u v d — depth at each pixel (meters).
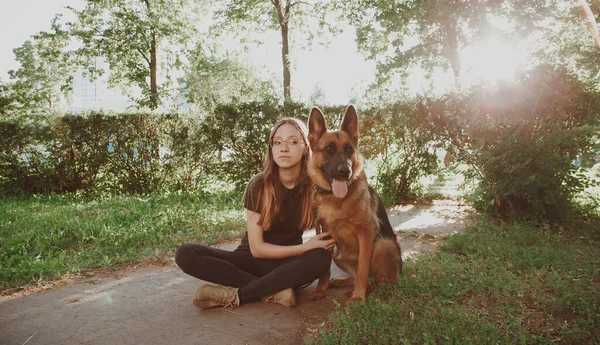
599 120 5.26
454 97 6.41
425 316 2.54
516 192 5.35
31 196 8.49
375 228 3.13
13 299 3.29
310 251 2.95
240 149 8.41
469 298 2.97
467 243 4.36
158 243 4.91
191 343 2.46
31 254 4.34
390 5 18.92
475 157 5.99
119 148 8.61
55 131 8.63
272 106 8.20
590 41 6.95
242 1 18.70
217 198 7.66
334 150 3.05
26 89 27.97
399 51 19.67
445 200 7.72
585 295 2.75
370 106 7.70
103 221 5.65
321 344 2.31
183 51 20.84
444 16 16.48
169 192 8.38
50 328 2.71
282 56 18.33
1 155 8.42
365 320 2.55
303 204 3.18
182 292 3.37
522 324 2.51
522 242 4.45
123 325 2.74
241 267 3.18
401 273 3.39
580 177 5.52
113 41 18.91
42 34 19.39
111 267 4.09
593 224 5.05
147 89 19.95
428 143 7.11
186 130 8.64
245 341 2.47
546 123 5.34
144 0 18.92
